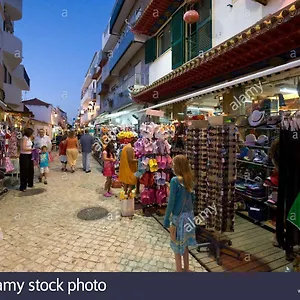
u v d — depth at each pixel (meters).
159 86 7.14
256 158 4.52
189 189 2.66
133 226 4.31
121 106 14.15
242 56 4.27
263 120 4.30
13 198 6.05
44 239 3.73
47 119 27.19
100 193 6.63
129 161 4.91
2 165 6.71
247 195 4.58
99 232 4.03
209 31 6.47
